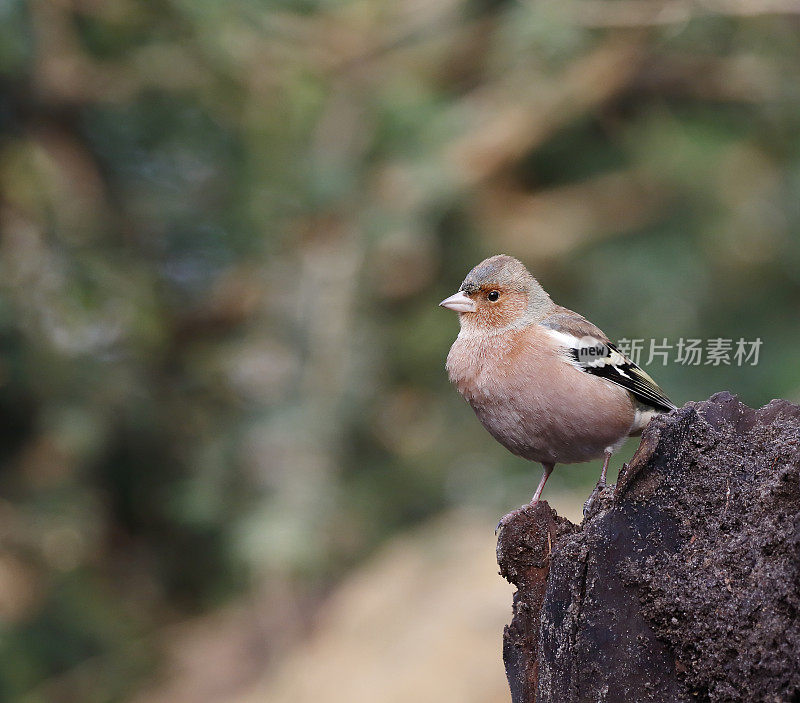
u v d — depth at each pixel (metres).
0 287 12.76
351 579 13.23
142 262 14.36
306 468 13.91
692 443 4.51
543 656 4.79
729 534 4.39
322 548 13.34
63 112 13.73
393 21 15.14
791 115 15.19
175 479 14.42
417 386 15.60
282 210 14.44
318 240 15.11
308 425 14.09
